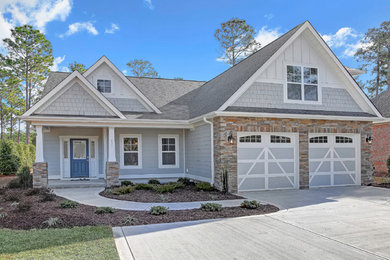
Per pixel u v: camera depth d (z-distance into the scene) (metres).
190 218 7.21
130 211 8.01
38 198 9.89
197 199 9.74
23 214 7.30
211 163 11.79
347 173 13.12
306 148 12.16
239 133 11.40
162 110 15.06
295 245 5.30
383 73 34.38
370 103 13.32
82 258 4.40
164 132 15.59
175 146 15.77
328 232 6.08
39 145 11.92
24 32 28.84
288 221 6.98
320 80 12.97
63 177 14.66
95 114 12.88
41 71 30.34
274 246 5.25
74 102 12.70
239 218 7.29
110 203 9.12
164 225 6.61
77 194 10.85
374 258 4.70
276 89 12.20
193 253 4.89
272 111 11.77
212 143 11.71
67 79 12.42
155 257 4.71
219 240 5.57
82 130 14.94
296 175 12.09
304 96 12.66
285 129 11.80
